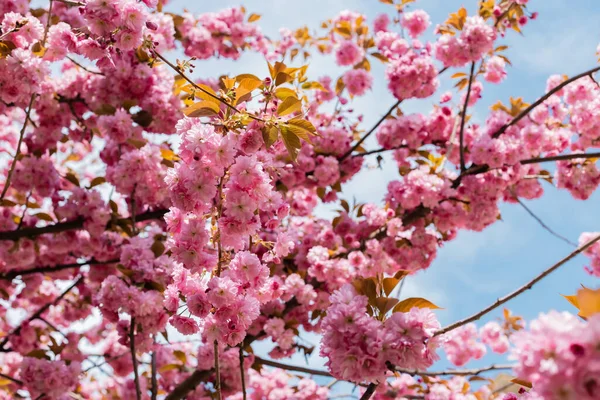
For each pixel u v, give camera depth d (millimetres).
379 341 2500
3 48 3939
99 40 3533
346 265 6039
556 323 1690
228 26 8141
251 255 2955
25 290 7273
